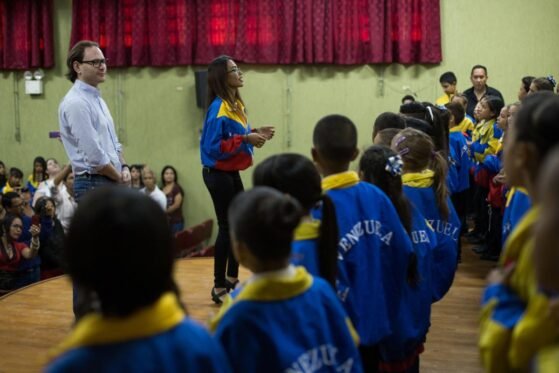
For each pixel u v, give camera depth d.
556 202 0.99
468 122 6.08
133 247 1.12
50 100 8.52
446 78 6.88
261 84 8.03
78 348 1.12
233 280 4.11
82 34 8.19
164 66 8.20
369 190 2.20
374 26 7.61
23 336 3.78
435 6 7.54
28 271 5.52
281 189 1.84
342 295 2.08
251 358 1.49
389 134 3.06
